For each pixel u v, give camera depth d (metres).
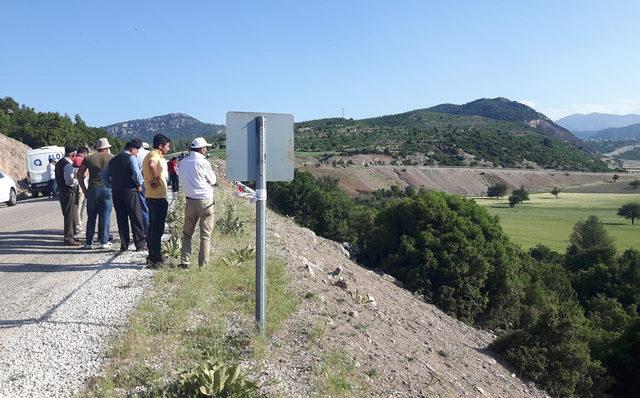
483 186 144.12
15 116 67.88
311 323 7.24
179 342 5.83
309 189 53.00
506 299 27.44
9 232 12.70
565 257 56.72
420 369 8.39
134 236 9.99
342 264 17.53
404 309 15.93
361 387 6.13
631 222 91.19
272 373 5.53
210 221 8.32
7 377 4.86
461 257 27.52
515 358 16.25
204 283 7.66
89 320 6.27
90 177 10.13
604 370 18.08
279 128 5.98
